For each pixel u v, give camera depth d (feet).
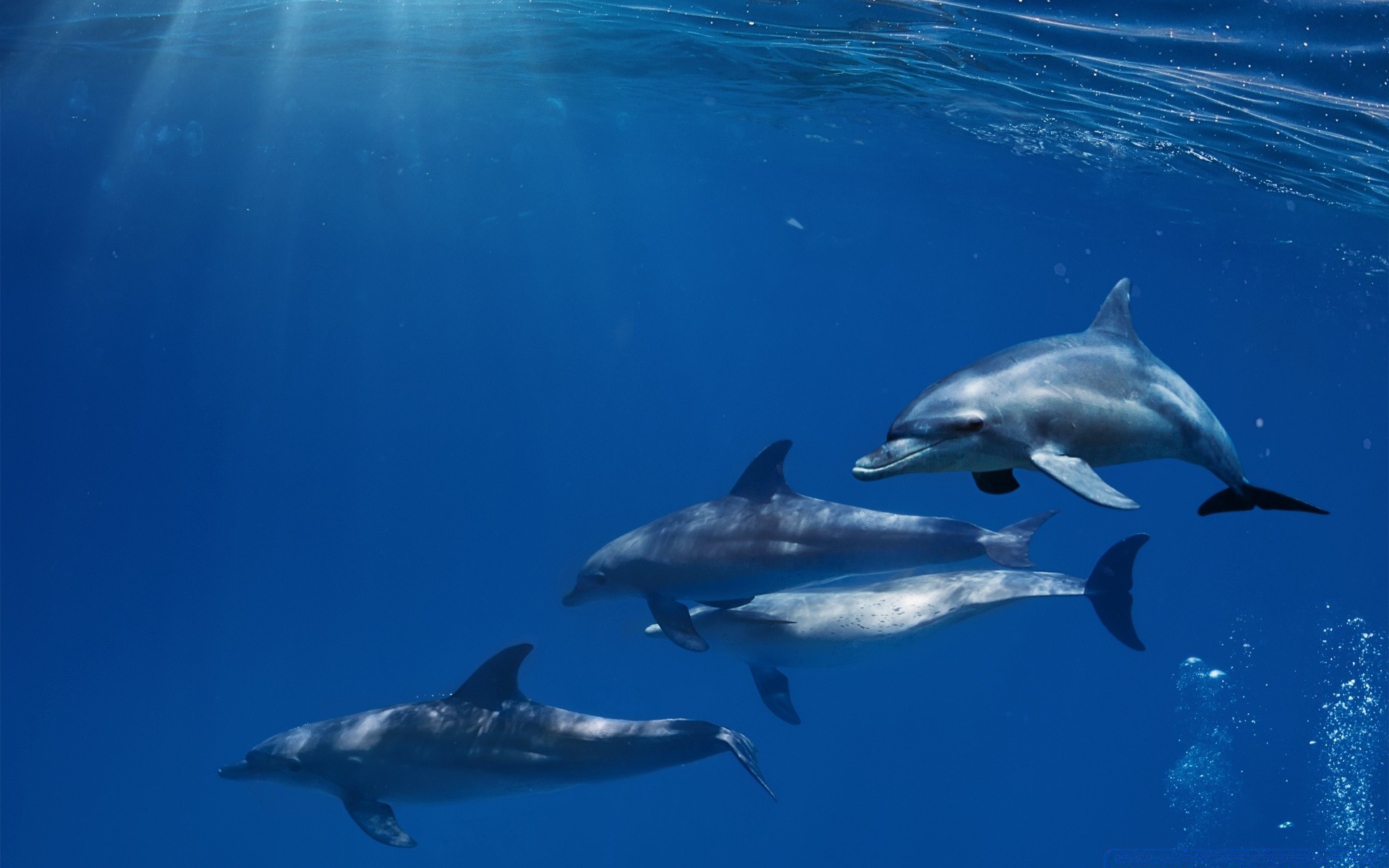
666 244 246.27
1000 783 69.62
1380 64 30.14
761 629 29.09
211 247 237.66
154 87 84.99
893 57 42.98
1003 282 210.18
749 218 179.63
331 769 23.50
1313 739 74.69
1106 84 39.63
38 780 67.92
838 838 65.72
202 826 65.92
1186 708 78.13
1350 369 203.62
